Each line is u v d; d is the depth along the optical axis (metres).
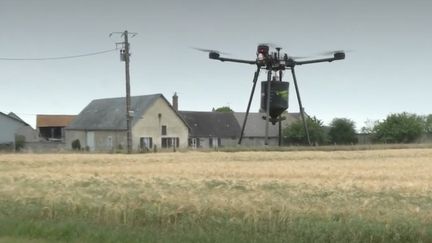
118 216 15.09
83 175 25.22
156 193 16.92
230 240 12.36
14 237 12.92
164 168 30.03
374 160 40.03
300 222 13.12
